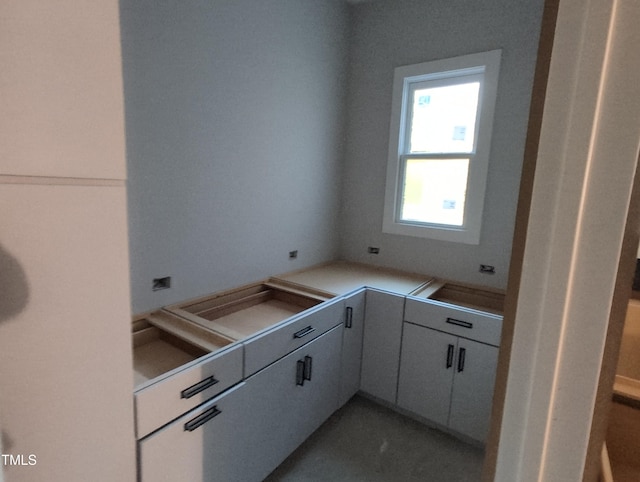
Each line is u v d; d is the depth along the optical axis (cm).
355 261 303
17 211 79
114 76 91
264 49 215
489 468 59
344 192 303
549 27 46
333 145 285
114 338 101
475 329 200
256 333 162
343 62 280
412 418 236
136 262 169
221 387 143
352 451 206
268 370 166
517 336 50
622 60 39
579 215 43
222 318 204
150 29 160
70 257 89
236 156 209
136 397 113
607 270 43
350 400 255
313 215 277
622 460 93
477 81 242
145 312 176
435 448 210
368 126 283
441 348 213
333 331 211
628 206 42
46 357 87
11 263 79
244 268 226
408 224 274
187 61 176
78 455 97
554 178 45
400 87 263
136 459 117
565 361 47
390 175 276
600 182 42
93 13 85
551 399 48
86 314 94
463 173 252
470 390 206
